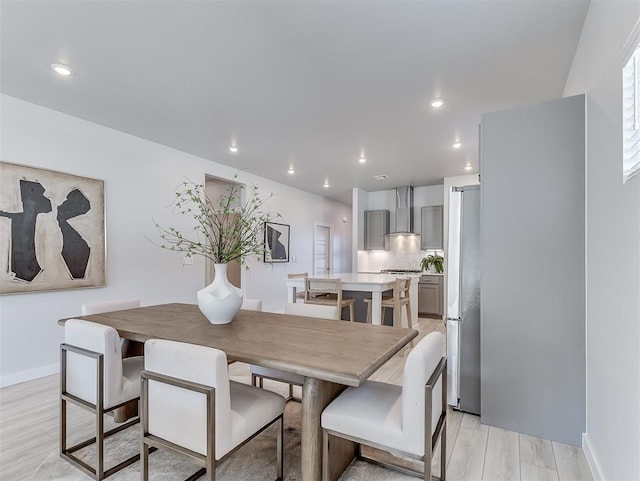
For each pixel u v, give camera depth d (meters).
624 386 1.37
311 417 1.55
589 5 1.84
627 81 1.31
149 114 3.36
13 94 2.93
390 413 1.52
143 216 4.06
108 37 2.14
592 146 1.88
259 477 1.77
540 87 2.75
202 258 4.80
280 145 4.29
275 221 6.35
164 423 1.48
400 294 4.36
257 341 1.74
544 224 2.13
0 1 1.81
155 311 2.59
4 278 2.91
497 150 2.27
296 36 2.13
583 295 2.04
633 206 1.27
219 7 1.87
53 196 3.22
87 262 3.48
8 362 2.97
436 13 1.91
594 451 1.82
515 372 2.22
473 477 1.77
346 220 9.16
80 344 1.88
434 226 6.71
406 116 3.36
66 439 2.11
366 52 2.30
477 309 2.54
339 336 1.85
